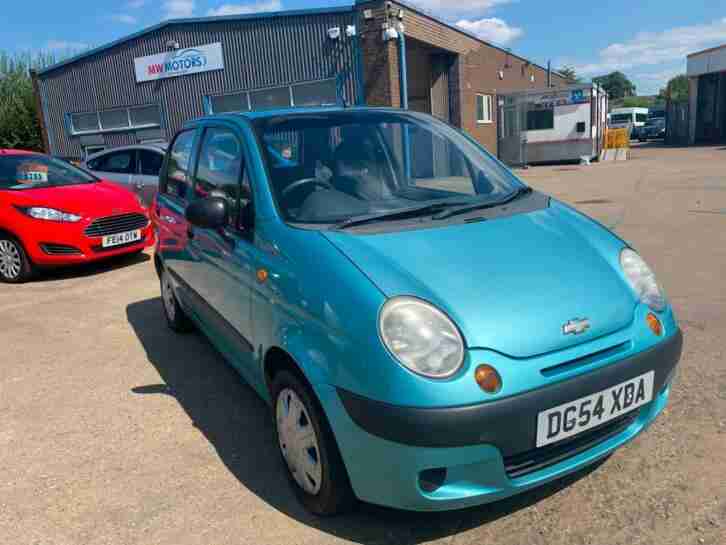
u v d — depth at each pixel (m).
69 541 2.73
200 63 18.62
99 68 20.66
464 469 2.28
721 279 5.91
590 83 22.67
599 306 2.56
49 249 7.62
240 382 4.38
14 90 25.88
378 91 16.42
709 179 14.25
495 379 2.26
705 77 34.66
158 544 2.67
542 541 2.51
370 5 15.91
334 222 3.00
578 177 17.14
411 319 2.33
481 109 24.27
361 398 2.31
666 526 2.55
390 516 2.74
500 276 2.56
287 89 17.64
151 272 7.99
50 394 4.34
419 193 3.48
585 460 2.51
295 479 2.87
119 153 10.81
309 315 2.59
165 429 3.72
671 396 3.62
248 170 3.37
